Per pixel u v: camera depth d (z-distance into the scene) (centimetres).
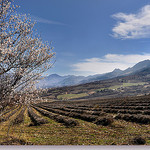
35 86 718
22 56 673
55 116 2677
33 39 694
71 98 17988
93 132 1337
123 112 2309
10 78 656
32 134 1364
